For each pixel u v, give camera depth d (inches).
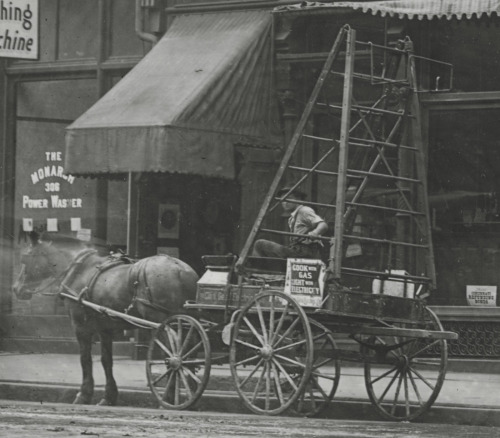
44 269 776.3
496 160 895.7
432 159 912.3
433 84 912.3
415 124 716.0
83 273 760.3
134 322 724.7
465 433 491.2
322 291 644.1
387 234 904.3
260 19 949.8
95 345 1047.6
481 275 899.4
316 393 745.6
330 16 928.3
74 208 1071.0
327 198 941.2
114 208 1053.8
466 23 866.8
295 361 637.3
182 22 986.7
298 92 949.2
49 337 1074.7
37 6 1033.5
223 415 614.9
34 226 1088.8
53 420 492.7
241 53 920.9
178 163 873.5
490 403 693.9
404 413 685.9
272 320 648.4
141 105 897.5
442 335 657.6
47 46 1083.3
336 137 941.2
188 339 682.2
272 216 965.2
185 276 723.4
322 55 935.7
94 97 1066.7
